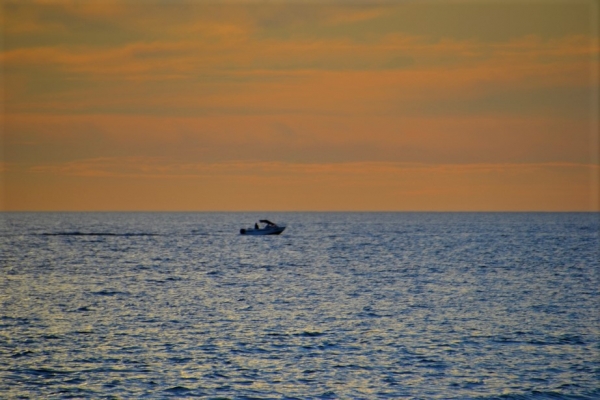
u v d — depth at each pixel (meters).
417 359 133.62
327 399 111.25
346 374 123.69
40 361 130.00
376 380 120.56
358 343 145.62
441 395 113.81
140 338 148.88
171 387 115.81
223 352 137.25
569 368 128.62
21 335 151.00
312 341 147.12
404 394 114.00
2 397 110.38
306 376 122.38
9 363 128.62
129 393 112.81
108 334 152.75
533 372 126.19
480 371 126.44
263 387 116.38
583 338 151.88
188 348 140.12
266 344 144.00
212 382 118.56
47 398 110.25
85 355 134.38
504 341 148.62
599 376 123.94
